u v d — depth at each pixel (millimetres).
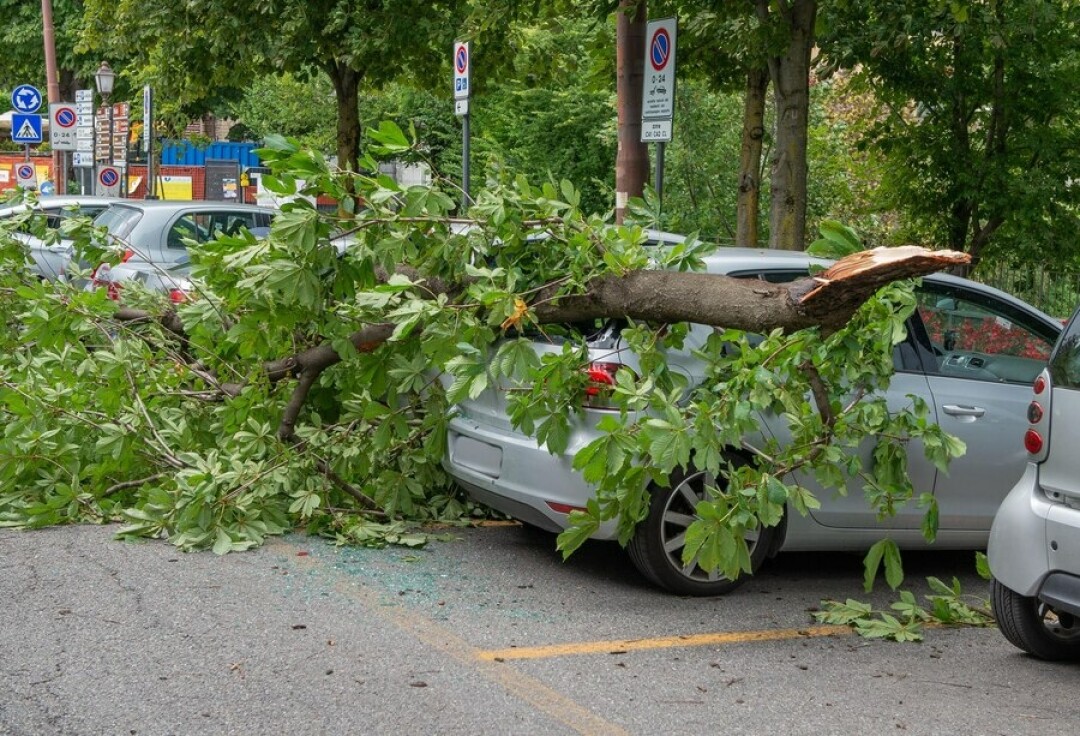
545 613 6094
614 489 5953
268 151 6422
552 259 6457
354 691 4871
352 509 7543
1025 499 5602
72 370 7625
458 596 6285
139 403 7414
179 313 7293
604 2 11969
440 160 33188
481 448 6910
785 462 6156
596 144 28375
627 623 6016
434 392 7125
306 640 5449
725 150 21375
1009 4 14133
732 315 5879
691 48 17000
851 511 6797
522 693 4957
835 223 5793
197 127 46625
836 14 14289
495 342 6637
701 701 4984
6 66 37312
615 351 6262
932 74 15156
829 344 6059
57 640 5301
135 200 15211
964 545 7125
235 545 6836
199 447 7715
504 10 12812
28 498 7371
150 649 5238
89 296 7746
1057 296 15281
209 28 20234
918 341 7000
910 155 15742
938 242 16250
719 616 6238
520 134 29547
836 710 4961
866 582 6219
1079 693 5332
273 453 7266
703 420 5625
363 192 6555
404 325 6133
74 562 6469
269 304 6762
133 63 23266
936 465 6270
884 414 6219
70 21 34875
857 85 15805
